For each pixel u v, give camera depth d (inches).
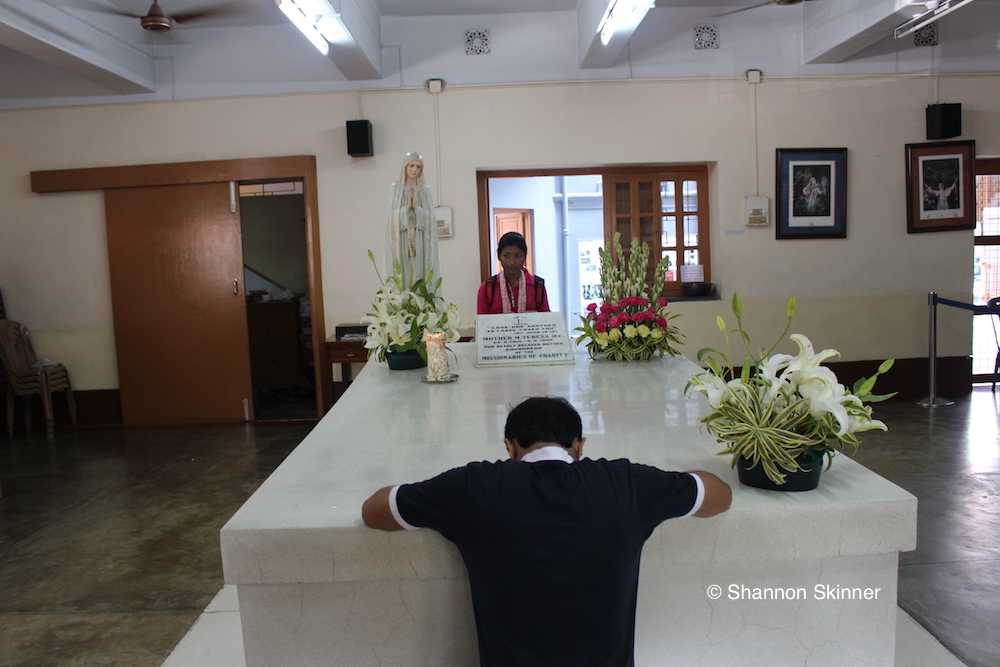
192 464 194.2
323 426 94.7
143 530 146.3
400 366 138.3
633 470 54.9
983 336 262.8
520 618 51.2
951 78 239.6
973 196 241.4
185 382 242.5
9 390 233.1
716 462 73.7
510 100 234.5
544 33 233.6
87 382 244.5
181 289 239.8
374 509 58.0
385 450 82.4
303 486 70.6
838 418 58.9
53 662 98.0
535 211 359.3
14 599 117.0
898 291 243.9
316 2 169.0
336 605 63.9
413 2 221.8
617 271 144.7
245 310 240.1
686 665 65.7
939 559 119.3
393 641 64.4
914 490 152.1
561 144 235.9
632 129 236.4
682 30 235.6
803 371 62.7
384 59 233.0
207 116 234.1
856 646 66.1
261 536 60.8
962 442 187.8
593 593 51.0
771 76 237.1
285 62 232.7
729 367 67.5
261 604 63.9
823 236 240.5
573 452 59.7
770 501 62.1
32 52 189.5
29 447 218.1
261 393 301.0
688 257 248.7
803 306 242.4
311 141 234.4
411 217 155.9
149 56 229.9
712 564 64.6
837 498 62.4
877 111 239.3
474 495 52.1
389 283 148.5
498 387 117.0
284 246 322.3
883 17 193.8
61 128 235.1
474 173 235.5
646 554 61.4
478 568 52.9
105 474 186.5
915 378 246.7
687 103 236.7
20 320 242.1
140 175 234.8
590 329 142.1
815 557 63.9
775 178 239.3
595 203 381.1
